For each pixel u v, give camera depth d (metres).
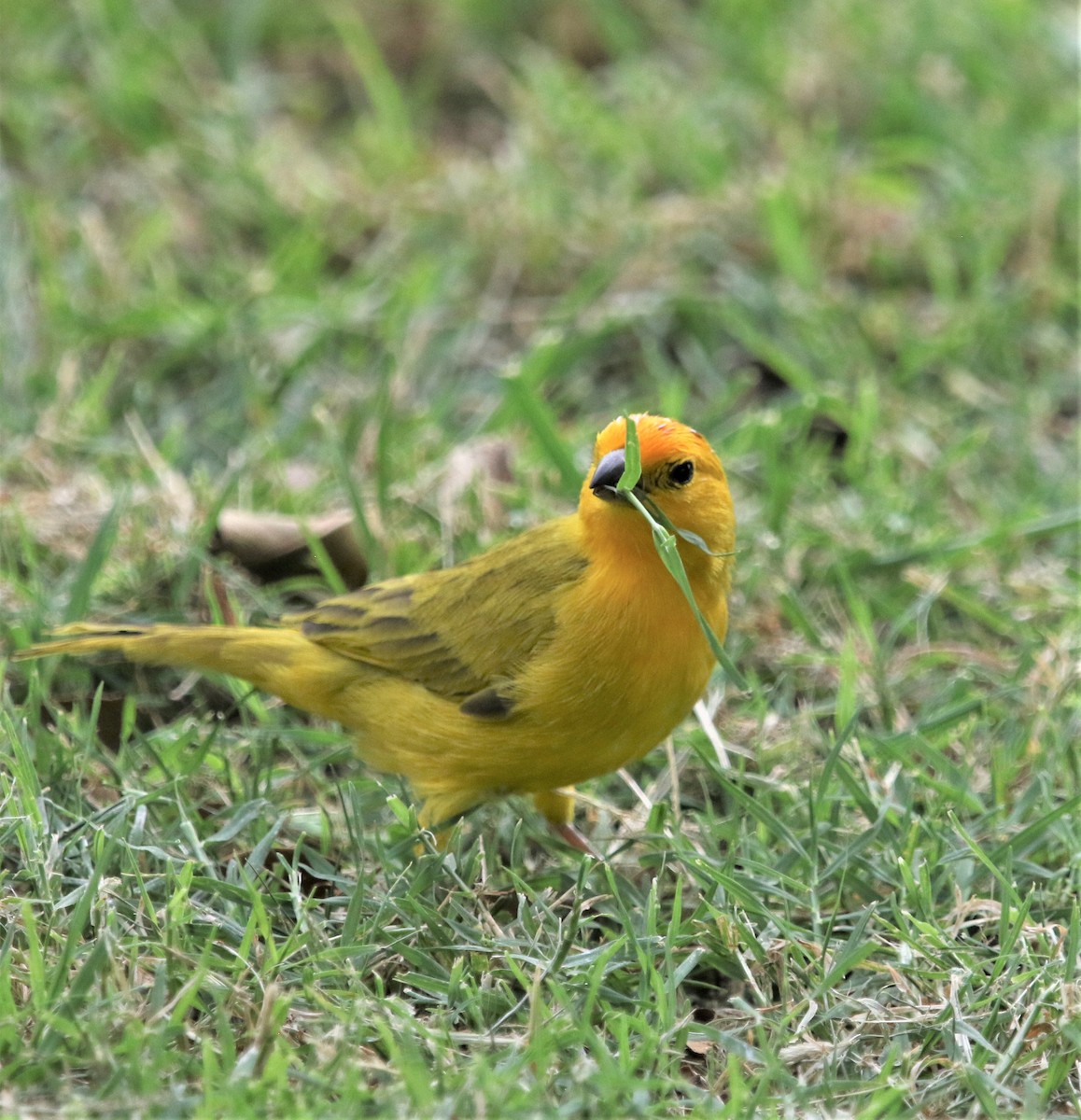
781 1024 8.22
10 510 12.41
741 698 11.48
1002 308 15.18
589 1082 7.59
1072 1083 8.10
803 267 15.52
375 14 19.09
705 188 16.58
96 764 10.22
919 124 17.44
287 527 12.02
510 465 13.45
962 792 10.06
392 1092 7.39
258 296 15.03
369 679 9.86
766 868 9.12
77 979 7.82
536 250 15.84
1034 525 12.80
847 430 14.16
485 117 18.31
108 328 14.59
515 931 9.04
